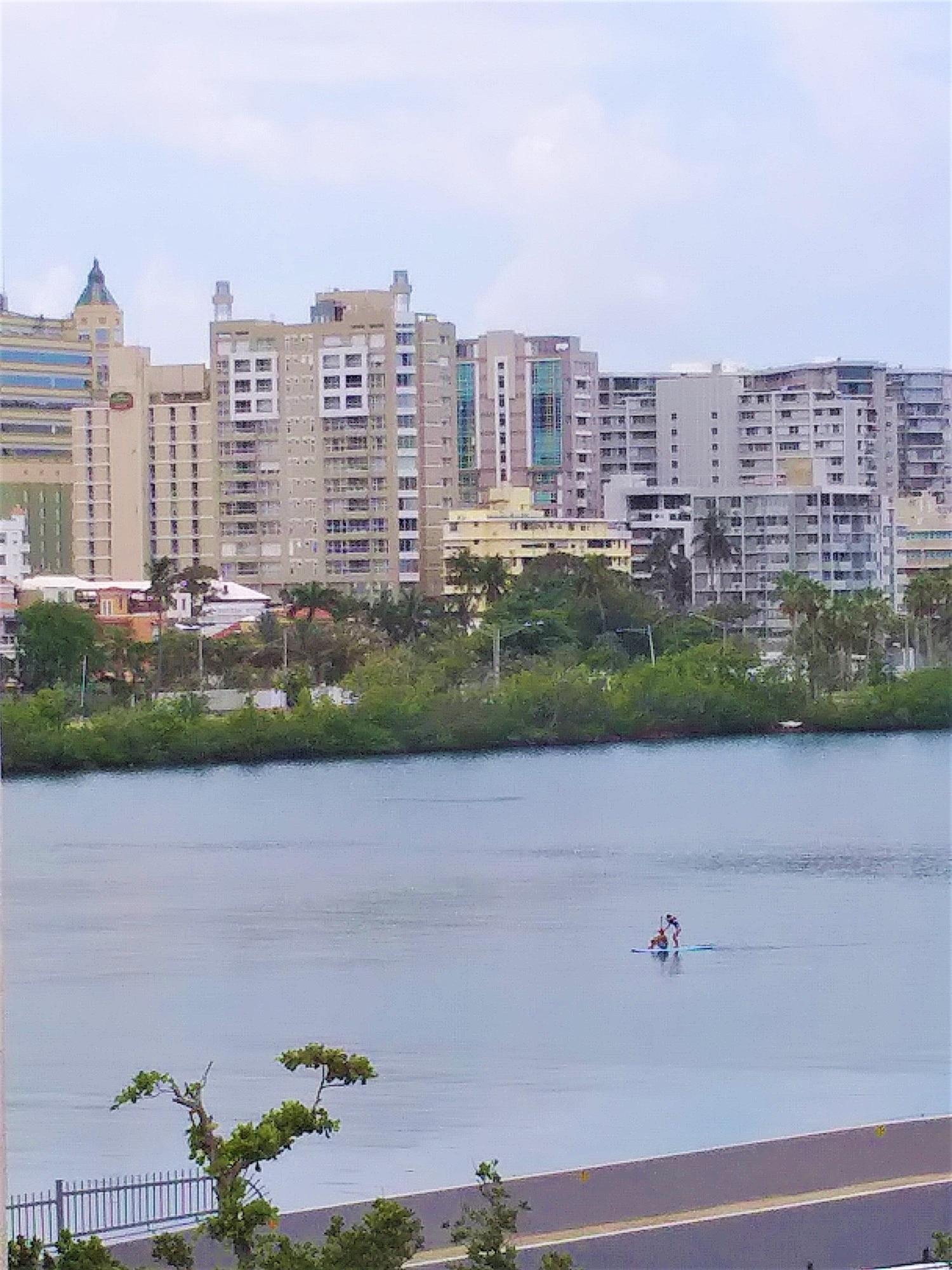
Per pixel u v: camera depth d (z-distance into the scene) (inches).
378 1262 2225.6
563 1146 4495.6
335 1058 2337.6
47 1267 2244.1
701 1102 5004.9
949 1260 2647.6
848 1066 5502.0
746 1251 2842.0
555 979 6801.2
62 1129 4810.5
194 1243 2375.7
